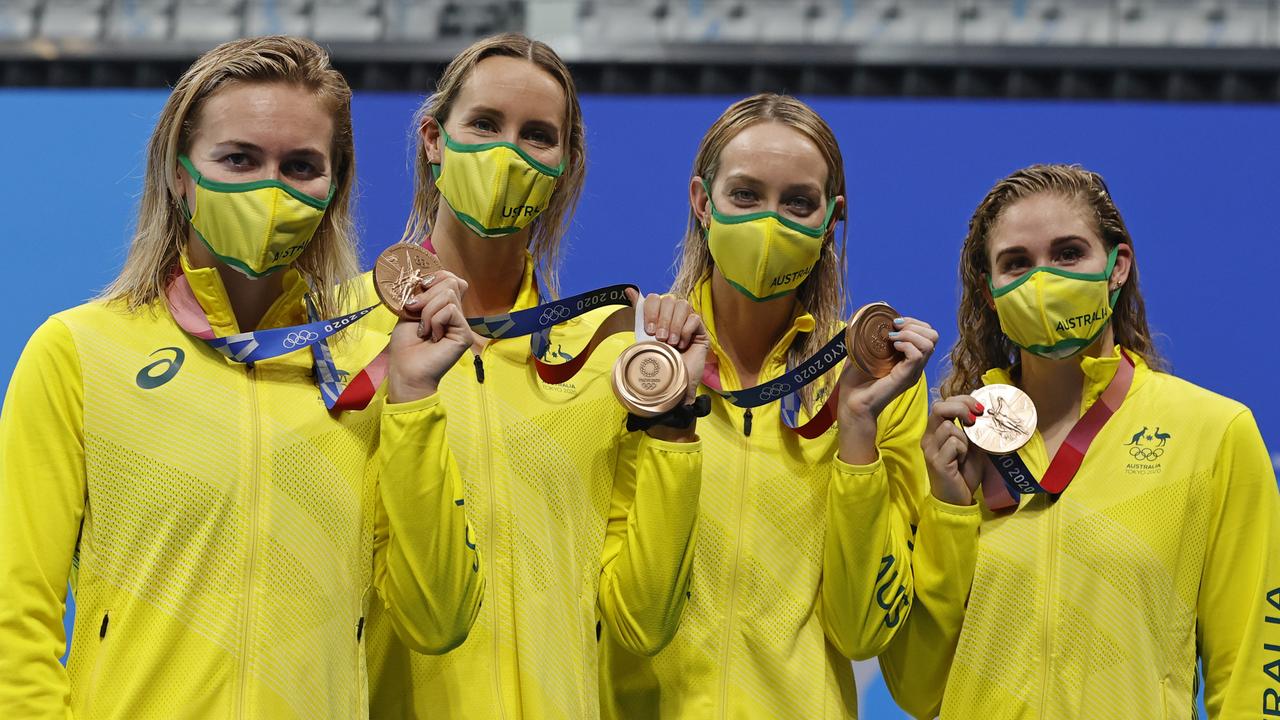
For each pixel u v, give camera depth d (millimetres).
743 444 5629
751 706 5480
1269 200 9758
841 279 5938
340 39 11555
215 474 4559
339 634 4707
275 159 4633
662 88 11648
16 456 4453
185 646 4484
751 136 5527
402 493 4746
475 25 11586
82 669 4484
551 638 5129
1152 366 6105
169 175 4695
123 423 4539
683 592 5277
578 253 9766
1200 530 5688
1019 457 5664
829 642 5719
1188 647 5688
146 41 11578
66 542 4484
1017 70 11320
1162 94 11117
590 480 5367
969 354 6188
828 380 5859
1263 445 5723
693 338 5391
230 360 4711
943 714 5773
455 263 5465
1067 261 5664
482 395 5234
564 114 5363
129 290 4758
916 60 11414
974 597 5711
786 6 11641
